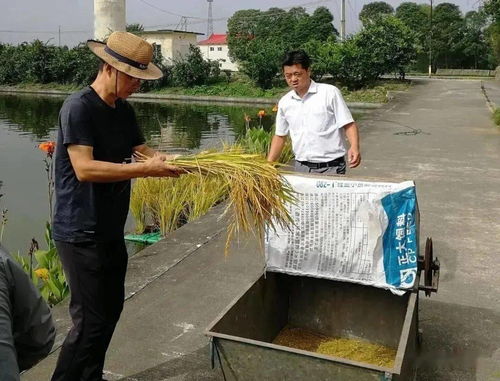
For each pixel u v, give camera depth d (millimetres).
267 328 3383
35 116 24375
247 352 2533
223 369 2619
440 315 3938
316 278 3492
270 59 34219
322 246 3234
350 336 3488
